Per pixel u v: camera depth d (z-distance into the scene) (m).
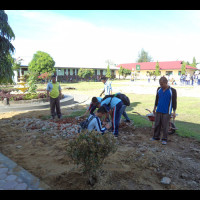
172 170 3.67
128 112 9.27
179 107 10.59
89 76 40.97
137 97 15.39
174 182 3.27
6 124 7.09
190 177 3.44
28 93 12.81
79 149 2.99
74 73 43.62
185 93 18.05
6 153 4.53
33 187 3.06
